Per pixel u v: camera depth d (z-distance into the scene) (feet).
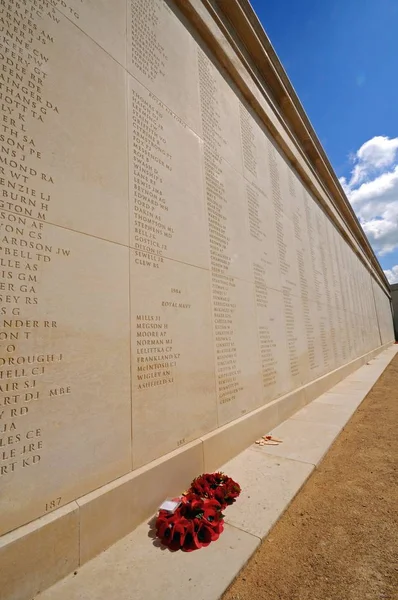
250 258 16.20
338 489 10.04
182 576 6.10
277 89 24.43
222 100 15.93
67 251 7.14
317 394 23.15
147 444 8.50
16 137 6.49
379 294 77.87
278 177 22.34
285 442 13.78
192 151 12.59
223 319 12.96
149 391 8.79
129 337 8.39
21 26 6.93
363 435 15.30
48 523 5.91
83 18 8.52
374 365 42.24
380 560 6.68
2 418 5.57
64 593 5.70
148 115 10.41
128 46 10.03
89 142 8.11
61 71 7.66
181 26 13.38
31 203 6.59
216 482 9.34
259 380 15.31
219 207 13.99
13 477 5.62
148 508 8.09
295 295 21.91
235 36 19.49
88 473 6.89
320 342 26.30
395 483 10.30
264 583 6.13
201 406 10.87
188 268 11.23
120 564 6.46
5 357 5.74
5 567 5.26
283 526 8.09
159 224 10.14
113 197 8.57
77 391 6.89
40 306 6.44
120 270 8.43
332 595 5.78
